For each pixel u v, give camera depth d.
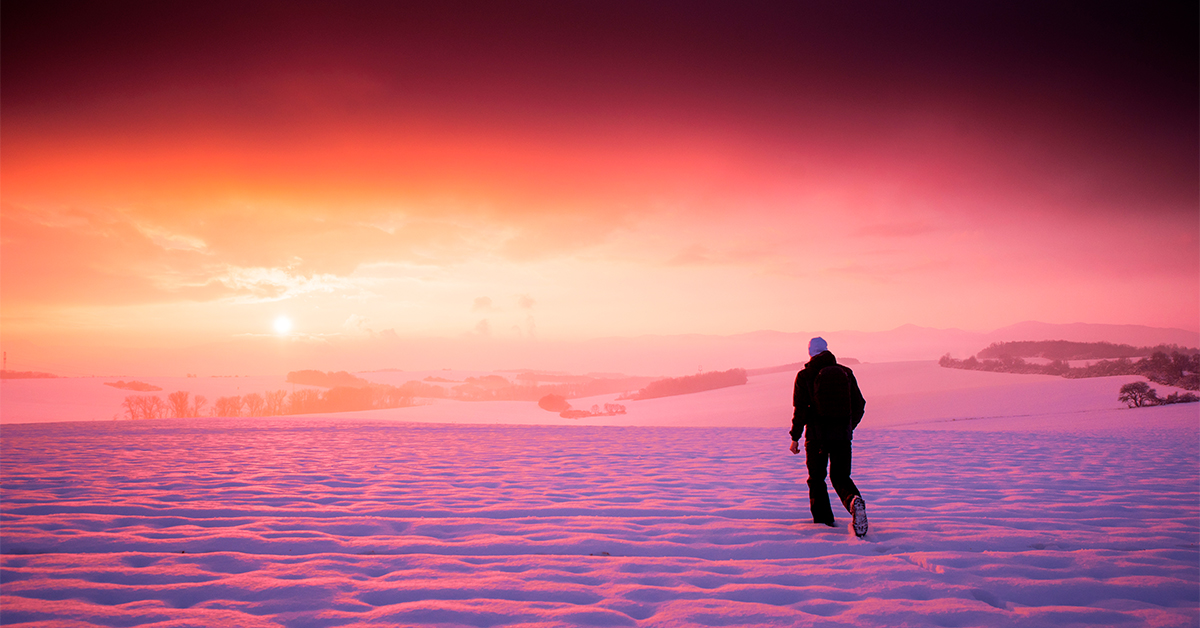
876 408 87.38
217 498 6.83
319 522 5.61
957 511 6.25
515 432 18.81
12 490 7.29
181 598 3.60
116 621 3.25
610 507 6.37
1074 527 5.50
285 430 18.98
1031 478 8.59
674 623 3.25
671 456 11.55
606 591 3.72
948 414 74.56
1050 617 3.33
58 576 3.97
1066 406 72.25
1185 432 20.34
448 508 6.32
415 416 136.62
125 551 4.59
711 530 5.30
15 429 18.86
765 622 3.26
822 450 5.52
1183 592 3.73
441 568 4.18
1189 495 7.17
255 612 3.39
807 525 5.54
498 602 3.53
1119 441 15.85
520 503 6.61
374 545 4.79
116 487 7.52
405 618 3.30
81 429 18.80
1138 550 4.71
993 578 3.97
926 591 3.74
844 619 3.31
